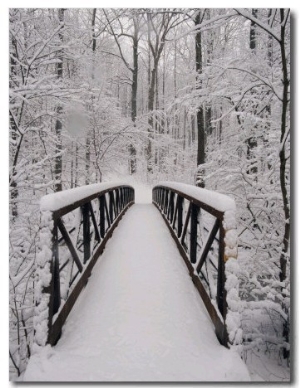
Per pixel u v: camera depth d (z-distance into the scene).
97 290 3.97
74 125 11.36
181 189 5.43
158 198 12.27
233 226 2.84
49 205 2.78
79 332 3.03
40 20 8.80
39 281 2.67
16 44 7.36
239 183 7.39
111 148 15.55
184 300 3.74
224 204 2.91
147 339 2.94
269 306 4.66
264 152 7.43
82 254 4.47
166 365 2.57
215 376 2.43
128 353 2.72
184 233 5.19
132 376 2.44
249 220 7.09
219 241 3.02
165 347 2.82
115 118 14.69
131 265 4.87
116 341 2.90
